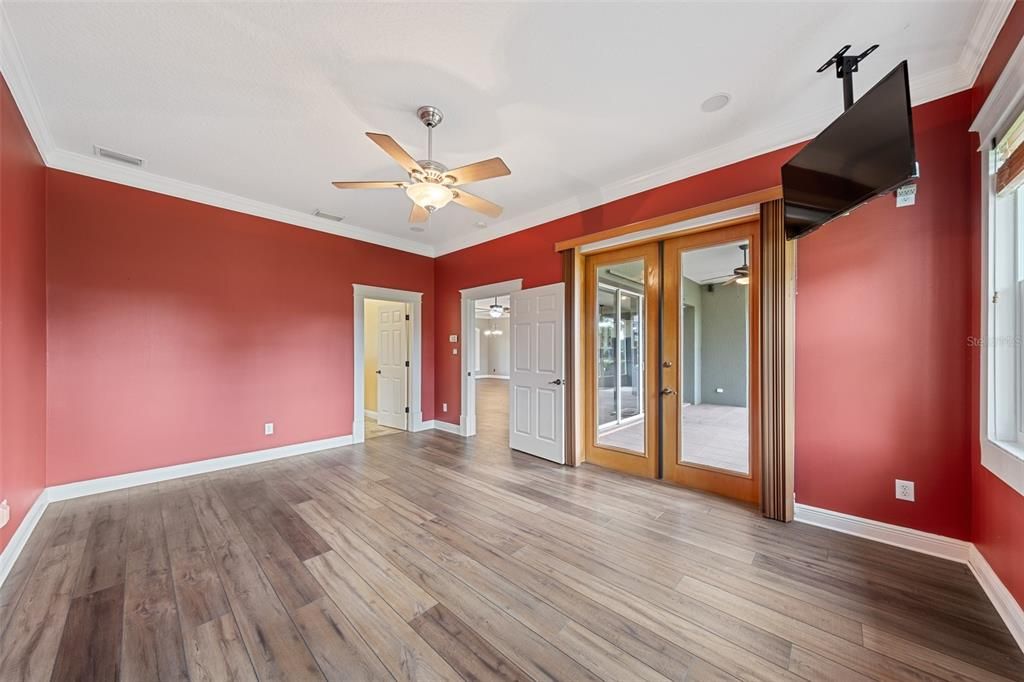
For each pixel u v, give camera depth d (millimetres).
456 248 5430
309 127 2691
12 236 2248
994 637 1595
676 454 3398
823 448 2553
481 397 9516
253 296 4051
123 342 3303
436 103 2428
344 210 4266
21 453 2404
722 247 3145
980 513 1970
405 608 1794
